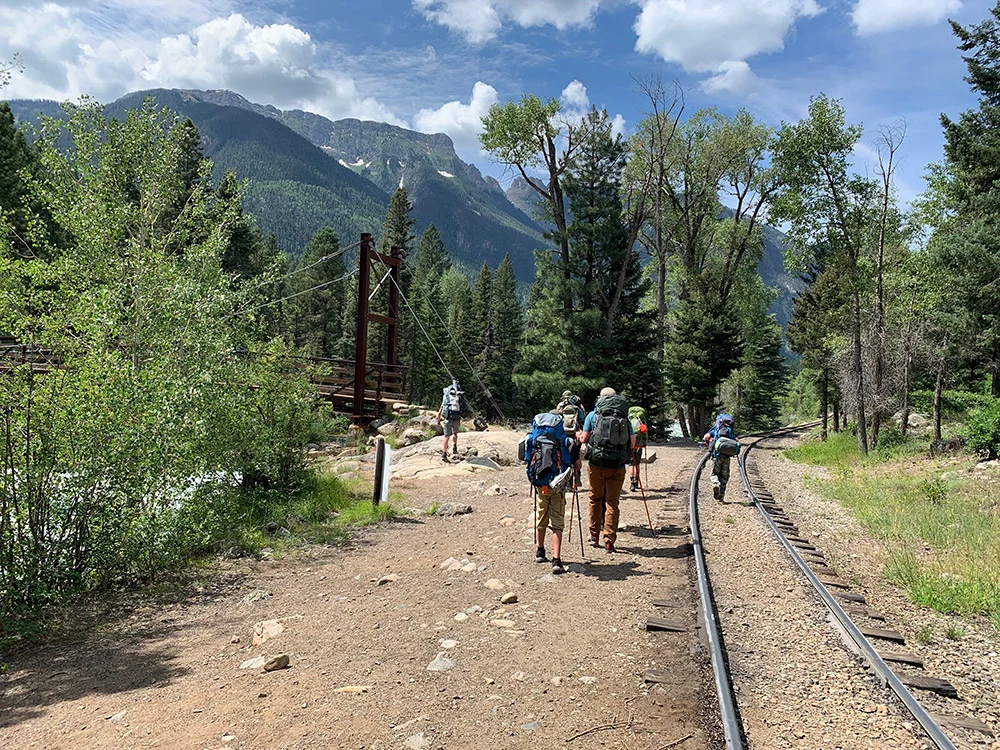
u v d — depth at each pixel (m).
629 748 3.75
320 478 12.23
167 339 9.64
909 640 6.02
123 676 4.89
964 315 19.86
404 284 69.12
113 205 12.38
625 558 7.99
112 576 7.36
